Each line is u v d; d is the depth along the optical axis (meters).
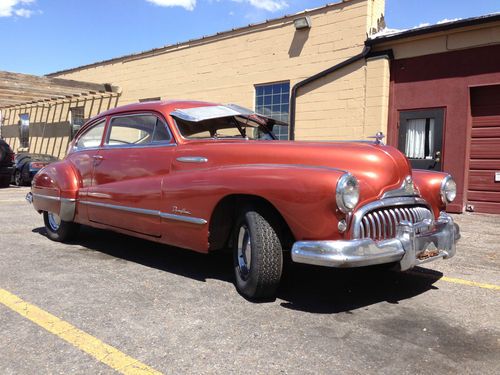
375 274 4.66
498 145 8.59
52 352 2.84
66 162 5.82
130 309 3.56
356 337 3.13
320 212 3.29
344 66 10.08
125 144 5.10
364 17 9.77
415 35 8.98
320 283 4.35
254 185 3.60
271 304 3.74
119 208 4.86
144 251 5.50
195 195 4.05
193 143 4.49
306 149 3.83
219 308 3.61
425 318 3.50
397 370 2.68
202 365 2.71
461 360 2.82
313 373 2.63
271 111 11.58
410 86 9.35
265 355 2.84
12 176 15.64
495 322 3.43
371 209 3.44
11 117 21.55
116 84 15.90
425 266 5.00
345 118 10.13
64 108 18.28
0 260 4.93
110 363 2.71
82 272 4.54
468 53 8.62
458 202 8.84
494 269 4.90
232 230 4.10
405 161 3.91
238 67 12.16
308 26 10.58
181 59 13.61
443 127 8.98
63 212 5.55
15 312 3.45
